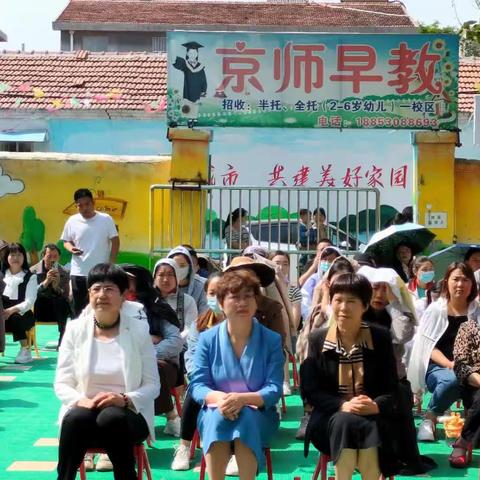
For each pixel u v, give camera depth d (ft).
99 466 25.64
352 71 49.34
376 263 34.96
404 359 29.73
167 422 29.14
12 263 41.63
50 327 53.36
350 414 20.93
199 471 25.39
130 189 54.24
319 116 49.47
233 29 120.16
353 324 21.61
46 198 54.75
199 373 21.91
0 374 39.09
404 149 75.87
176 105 49.78
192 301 30.63
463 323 26.61
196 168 51.01
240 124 49.60
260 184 75.97
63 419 21.48
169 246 52.11
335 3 127.95
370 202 73.72
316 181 75.92
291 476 25.18
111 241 43.42
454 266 28.22
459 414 29.99
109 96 75.56
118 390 22.26
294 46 49.29
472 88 77.41
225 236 51.57
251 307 21.84
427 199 50.93
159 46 123.44
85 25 122.62
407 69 49.29
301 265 49.73
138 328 22.59
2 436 29.27
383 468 20.99
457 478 25.03
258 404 21.16
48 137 74.28
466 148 74.95
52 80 78.59
